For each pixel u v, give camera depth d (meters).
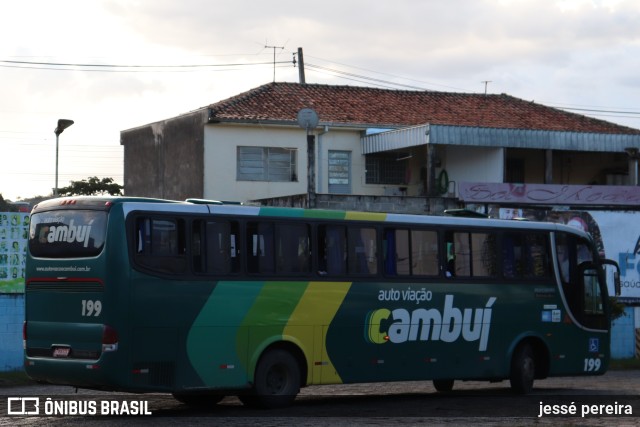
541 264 22.42
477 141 39.50
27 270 16.97
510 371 21.59
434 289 20.25
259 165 40.69
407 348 19.75
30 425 15.24
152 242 16.34
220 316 17.03
